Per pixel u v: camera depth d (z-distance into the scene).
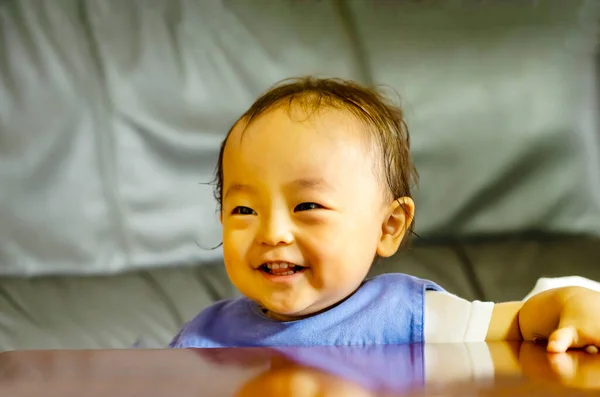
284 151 0.75
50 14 1.73
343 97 0.86
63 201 1.65
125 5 1.77
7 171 1.65
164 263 1.65
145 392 0.44
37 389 0.46
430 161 1.75
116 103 1.70
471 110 1.77
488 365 0.51
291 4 1.81
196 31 1.77
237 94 1.75
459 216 1.74
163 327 1.24
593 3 1.80
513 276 1.40
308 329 0.79
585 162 1.77
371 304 0.80
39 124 1.68
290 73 1.76
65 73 1.70
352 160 0.78
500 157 1.76
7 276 1.57
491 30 1.81
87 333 1.20
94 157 1.68
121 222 1.66
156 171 1.71
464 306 0.78
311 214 0.74
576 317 0.63
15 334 1.20
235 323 0.86
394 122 0.89
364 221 0.78
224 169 0.80
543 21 1.81
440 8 1.81
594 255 1.54
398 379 0.46
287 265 0.76
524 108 1.78
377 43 1.79
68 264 1.62
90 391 0.45
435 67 1.79
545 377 0.46
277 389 0.43
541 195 1.75
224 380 0.47
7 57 1.70
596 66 1.80
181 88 1.73
